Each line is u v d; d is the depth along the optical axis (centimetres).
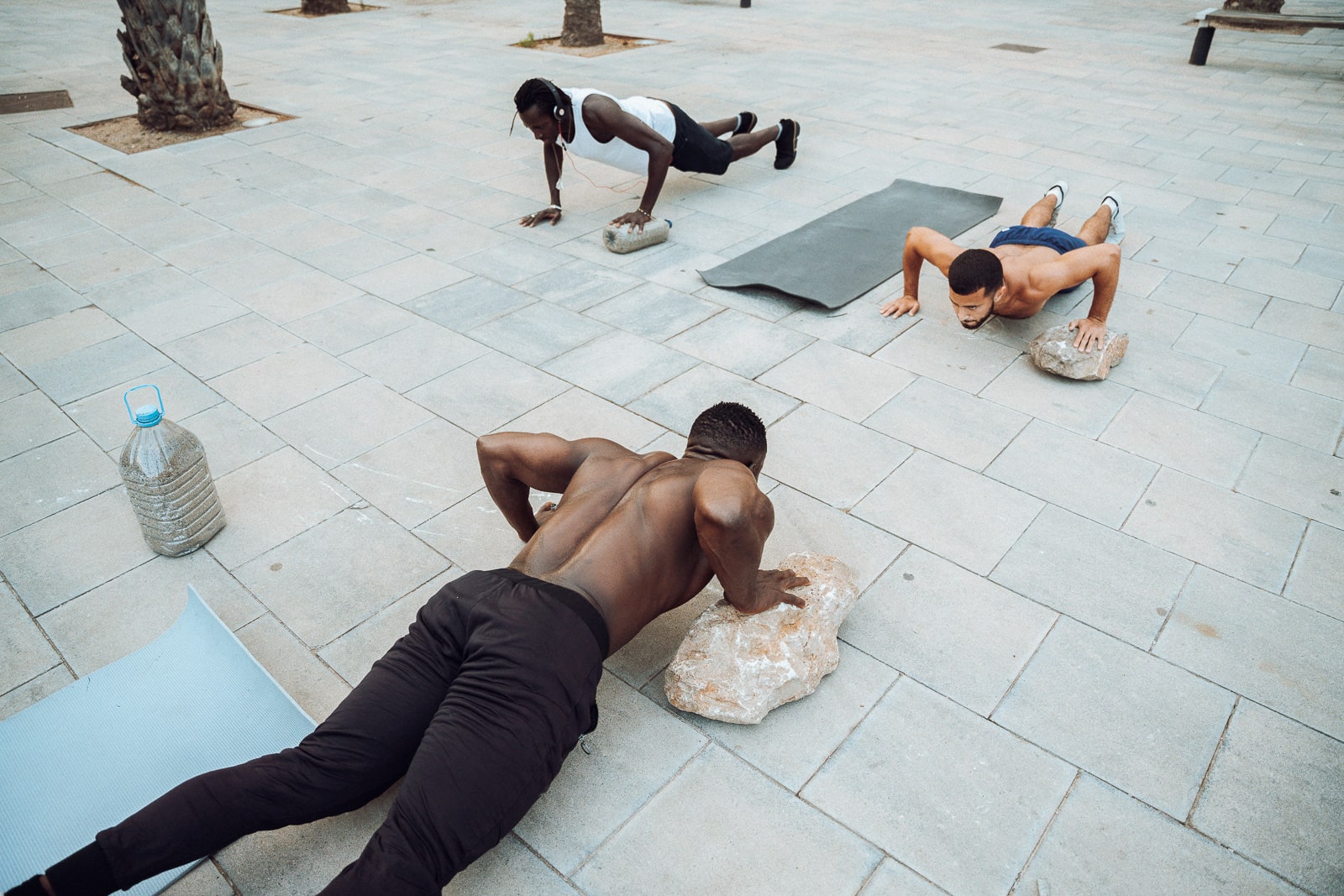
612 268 546
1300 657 278
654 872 220
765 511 237
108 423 402
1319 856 222
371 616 298
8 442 390
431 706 217
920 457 371
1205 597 300
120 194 679
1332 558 317
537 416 401
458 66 1088
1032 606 297
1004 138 786
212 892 218
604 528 235
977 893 215
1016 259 422
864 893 215
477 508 347
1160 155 733
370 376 434
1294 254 548
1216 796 237
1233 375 427
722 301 504
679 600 259
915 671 274
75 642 288
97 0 1695
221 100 841
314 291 521
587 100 534
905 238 570
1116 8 1507
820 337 464
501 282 529
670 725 259
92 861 185
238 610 300
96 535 336
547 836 228
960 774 243
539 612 212
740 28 1330
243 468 370
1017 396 412
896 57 1122
